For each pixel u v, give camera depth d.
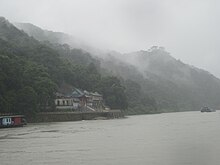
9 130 117.94
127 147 66.19
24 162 53.44
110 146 68.38
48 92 181.88
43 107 181.00
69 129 116.69
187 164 49.16
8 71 163.25
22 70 180.88
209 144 67.12
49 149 66.44
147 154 57.47
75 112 194.25
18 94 160.38
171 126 119.81
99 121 175.75
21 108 159.38
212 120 158.88
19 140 83.19
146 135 88.12
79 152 61.72
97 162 52.03
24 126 140.00
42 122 170.50
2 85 153.88
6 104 150.62
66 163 52.00
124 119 196.38
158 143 70.81
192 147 63.75
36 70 190.38
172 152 58.75
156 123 142.25
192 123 135.75
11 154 61.06
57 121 178.75
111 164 50.41
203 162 50.12
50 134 98.12
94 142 75.69
